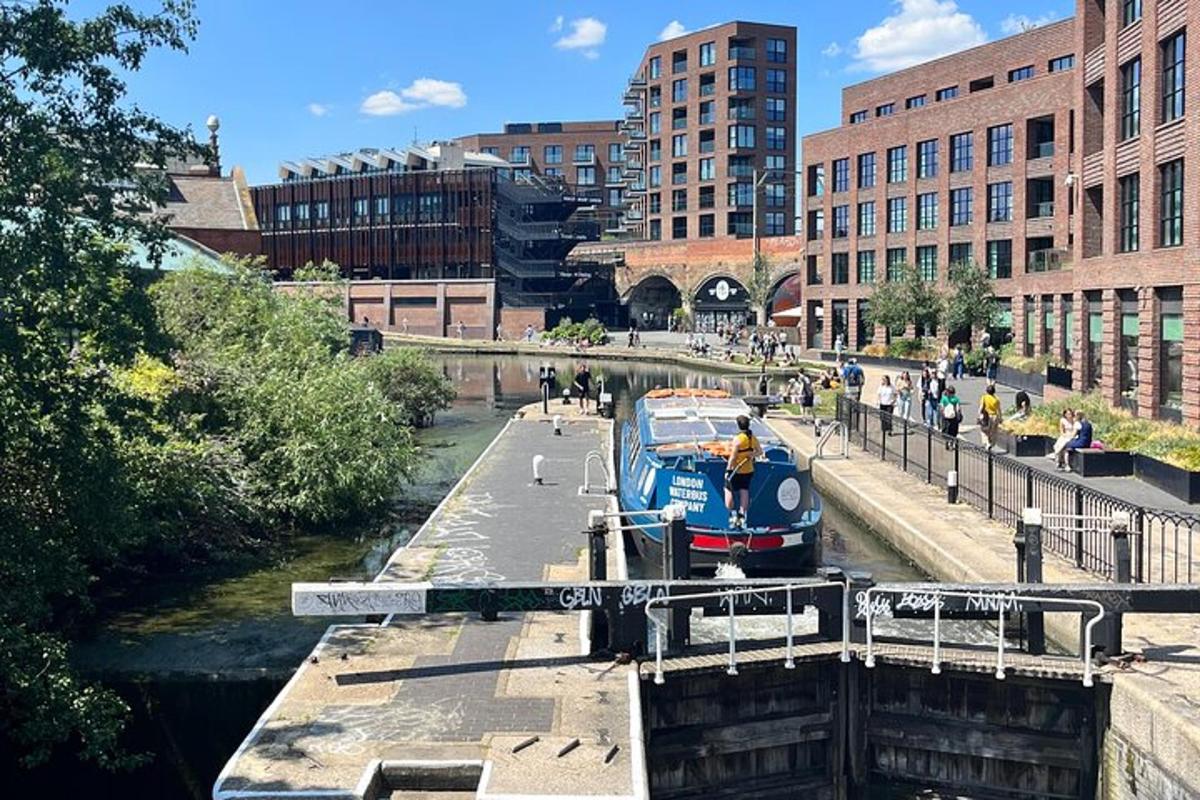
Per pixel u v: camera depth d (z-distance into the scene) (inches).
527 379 2369.6
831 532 847.7
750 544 644.1
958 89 2645.2
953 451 868.6
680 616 467.5
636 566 750.5
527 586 439.5
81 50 449.4
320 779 341.7
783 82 3998.5
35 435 455.8
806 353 2701.8
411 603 435.2
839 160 2674.7
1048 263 1859.0
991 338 2150.6
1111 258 1160.8
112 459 507.5
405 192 3779.5
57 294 446.0
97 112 469.4
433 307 3676.2
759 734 462.6
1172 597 435.2
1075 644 511.2
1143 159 1063.0
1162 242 1041.5
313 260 4035.4
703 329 3631.9
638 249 3833.7
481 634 484.1
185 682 507.8
